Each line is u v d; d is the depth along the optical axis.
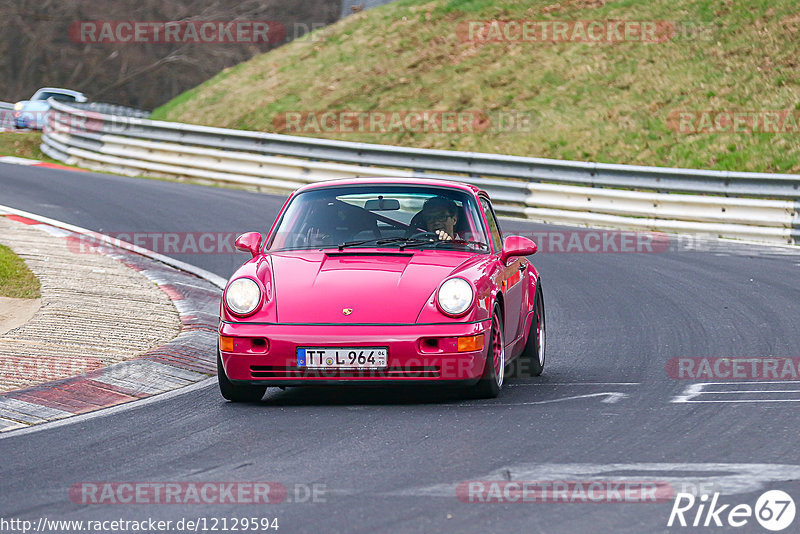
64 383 26.11
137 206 64.69
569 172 68.38
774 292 42.22
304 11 154.62
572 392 25.58
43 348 29.36
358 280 24.33
